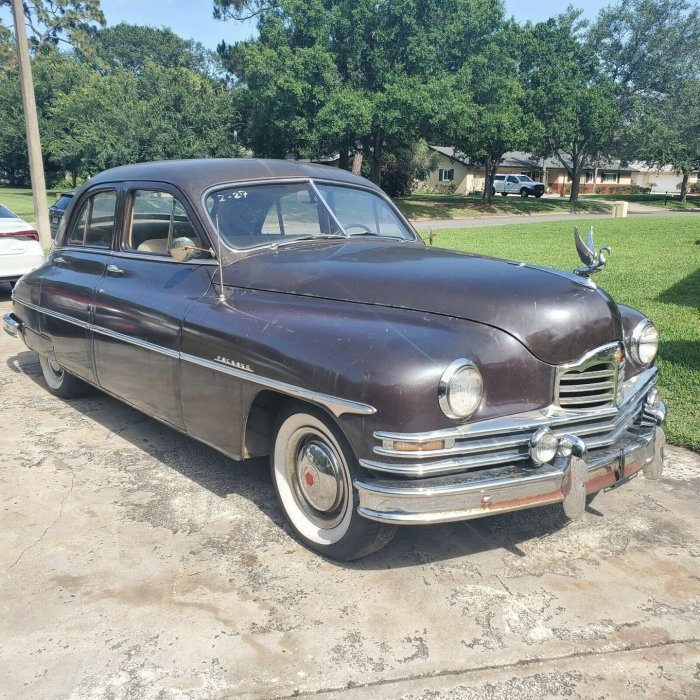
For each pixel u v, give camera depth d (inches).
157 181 164.1
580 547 133.7
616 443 127.3
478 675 98.7
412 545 134.0
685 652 103.8
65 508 147.0
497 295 119.1
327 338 116.9
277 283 137.2
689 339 271.1
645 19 1733.5
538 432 110.3
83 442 183.6
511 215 1422.2
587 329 120.3
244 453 136.3
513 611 113.2
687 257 553.9
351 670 99.4
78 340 184.5
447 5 1237.7
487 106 1289.4
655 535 138.6
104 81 1544.0
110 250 181.0
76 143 1353.3
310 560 127.8
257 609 113.2
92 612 112.2
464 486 105.5
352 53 1205.1
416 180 2265.0
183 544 133.1
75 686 96.3
